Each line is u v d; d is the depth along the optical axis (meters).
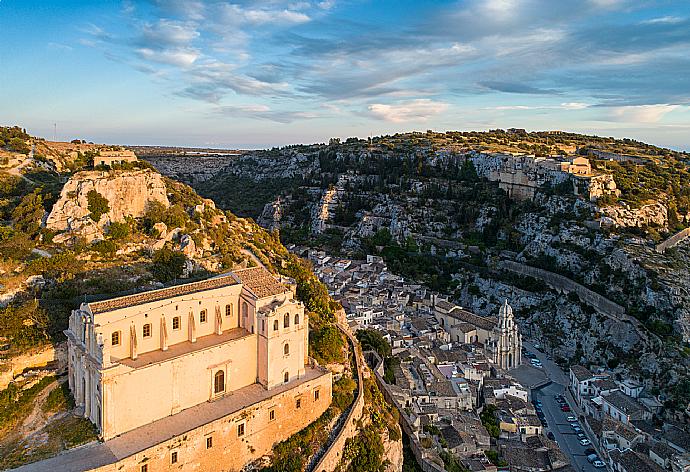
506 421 114.19
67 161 156.25
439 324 167.50
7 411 67.25
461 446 101.06
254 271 86.38
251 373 78.75
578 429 120.12
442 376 124.75
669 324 140.50
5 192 124.62
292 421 78.06
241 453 70.94
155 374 66.31
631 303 152.25
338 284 189.25
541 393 137.12
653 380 131.25
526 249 199.12
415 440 97.75
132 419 64.56
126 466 58.25
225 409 70.69
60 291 85.94
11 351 73.25
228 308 80.44
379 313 161.62
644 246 170.25
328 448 77.31
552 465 100.69
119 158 131.88
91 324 64.88
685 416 118.62
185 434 63.72
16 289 86.56
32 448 60.59
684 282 149.50
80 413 67.25
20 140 158.88
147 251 109.00
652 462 101.62
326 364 93.31
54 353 75.31
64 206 108.62
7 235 101.88
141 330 69.62
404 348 140.12
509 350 150.25
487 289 194.88
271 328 76.81
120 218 117.50
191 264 107.75
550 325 170.38
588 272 171.12
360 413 87.75
